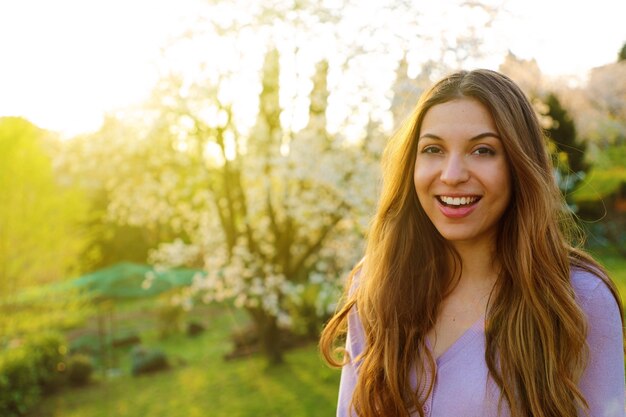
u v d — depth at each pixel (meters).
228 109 8.23
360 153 7.39
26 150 11.89
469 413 1.24
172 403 8.40
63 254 13.03
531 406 1.19
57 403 8.93
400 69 6.45
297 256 9.59
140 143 8.84
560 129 8.66
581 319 1.19
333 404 7.48
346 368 1.55
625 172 10.66
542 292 1.23
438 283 1.40
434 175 1.29
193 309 16.17
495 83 1.28
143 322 16.36
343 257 8.22
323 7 6.90
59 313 12.45
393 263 1.46
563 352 1.20
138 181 9.30
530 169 1.24
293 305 10.93
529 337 1.23
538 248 1.25
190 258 9.46
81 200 13.31
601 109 9.62
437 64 6.11
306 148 7.70
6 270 11.66
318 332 10.77
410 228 1.46
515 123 1.25
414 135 1.42
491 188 1.25
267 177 8.28
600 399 1.18
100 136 8.80
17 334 11.86
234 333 12.11
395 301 1.42
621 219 12.04
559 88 9.23
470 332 1.30
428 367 1.33
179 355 11.83
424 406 1.30
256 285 8.42
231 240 8.95
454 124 1.26
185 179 9.20
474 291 1.35
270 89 8.32
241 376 9.13
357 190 7.46
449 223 1.29
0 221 11.71
